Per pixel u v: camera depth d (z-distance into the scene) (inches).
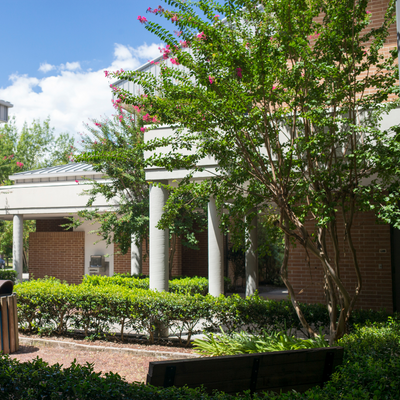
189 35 205.6
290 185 226.1
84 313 336.5
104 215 513.0
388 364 136.6
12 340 302.2
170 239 544.4
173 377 133.8
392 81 219.0
